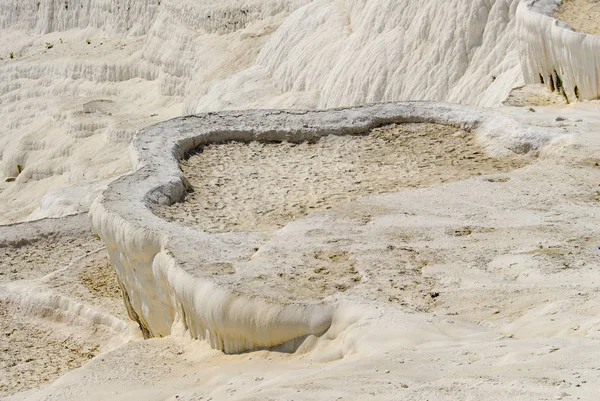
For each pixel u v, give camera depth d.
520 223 13.15
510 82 29.55
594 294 10.06
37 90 66.94
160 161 17.20
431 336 9.44
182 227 13.59
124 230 13.56
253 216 14.82
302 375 9.16
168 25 62.22
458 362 8.51
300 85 43.50
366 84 37.56
